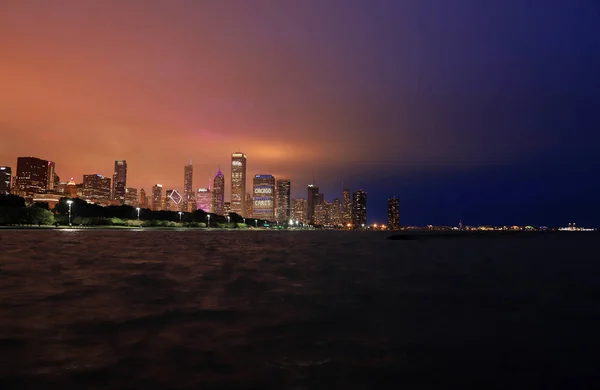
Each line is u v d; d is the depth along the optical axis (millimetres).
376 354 11156
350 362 10453
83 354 10703
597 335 13523
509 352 11586
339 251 65875
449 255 60406
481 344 12367
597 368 10336
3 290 21047
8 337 12242
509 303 19516
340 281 27219
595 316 16562
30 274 27703
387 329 13992
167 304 17797
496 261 49000
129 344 11648
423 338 12922
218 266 35531
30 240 74812
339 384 8984
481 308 18109
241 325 14172
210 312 16234
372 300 19766
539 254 66250
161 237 109062
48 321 14328
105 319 14742
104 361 10172
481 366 10383
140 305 17453
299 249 68562
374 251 68812
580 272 35531
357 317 15797
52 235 101062
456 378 9531
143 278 26484
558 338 13141
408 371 9914
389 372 9812
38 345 11453
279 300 19281
